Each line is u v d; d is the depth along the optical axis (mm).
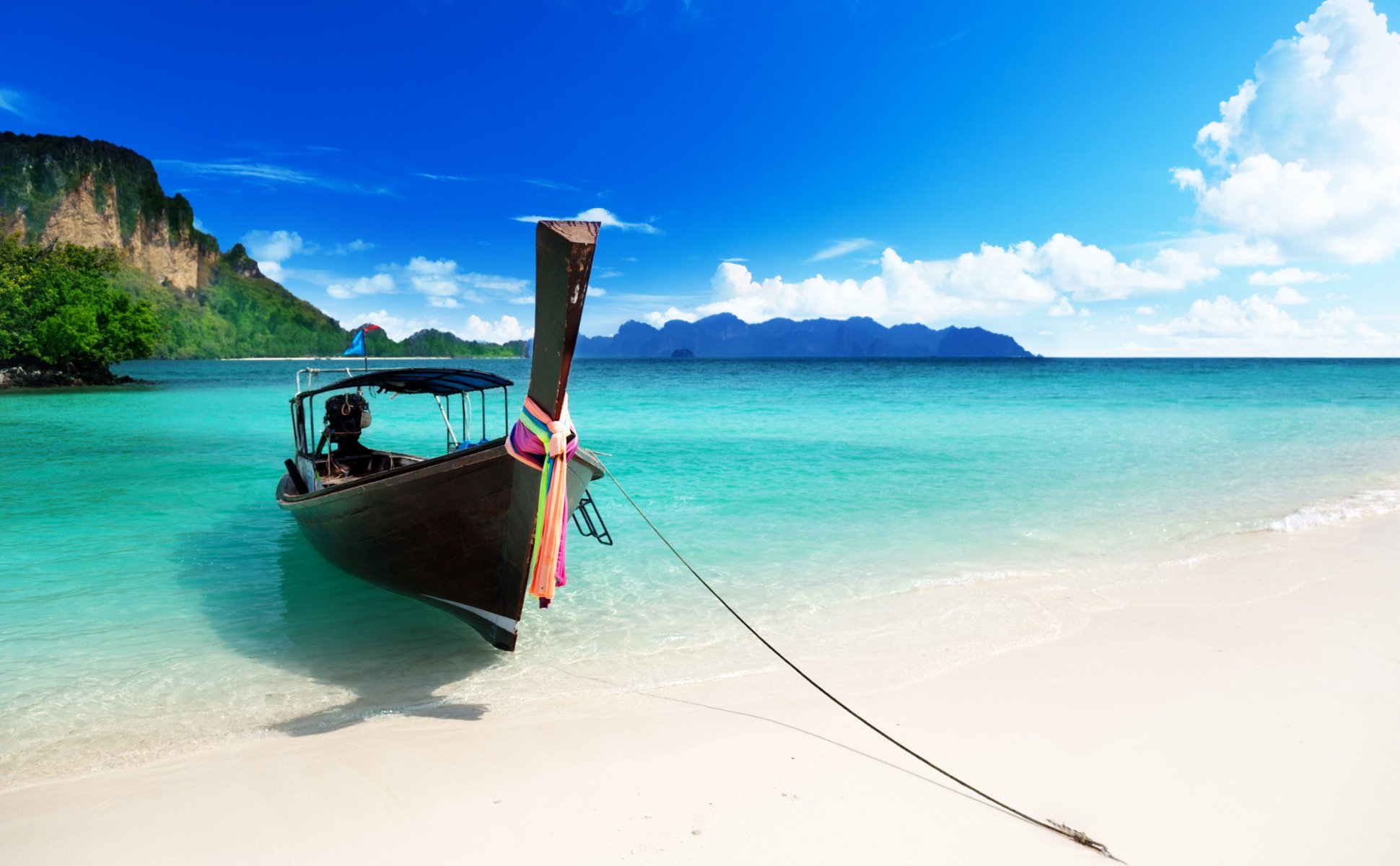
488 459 5223
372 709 4859
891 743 4070
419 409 28172
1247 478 13016
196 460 16281
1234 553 8242
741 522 10031
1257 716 4254
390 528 5941
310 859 3127
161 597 7285
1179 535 9109
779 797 3520
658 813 3400
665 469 14234
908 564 8055
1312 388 44969
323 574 8070
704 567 8070
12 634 6301
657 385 52312
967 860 2994
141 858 3170
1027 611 6426
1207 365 125188
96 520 10523
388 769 3939
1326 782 3529
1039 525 9719
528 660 5680
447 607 6316
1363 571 7414
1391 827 3166
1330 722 4156
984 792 3521
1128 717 4281
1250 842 3078
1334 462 14734
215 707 4914
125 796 3721
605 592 7301
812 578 7609
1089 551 8422
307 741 4363
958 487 12320
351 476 9477
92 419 26938
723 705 4707
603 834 3236
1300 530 9266
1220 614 6176
